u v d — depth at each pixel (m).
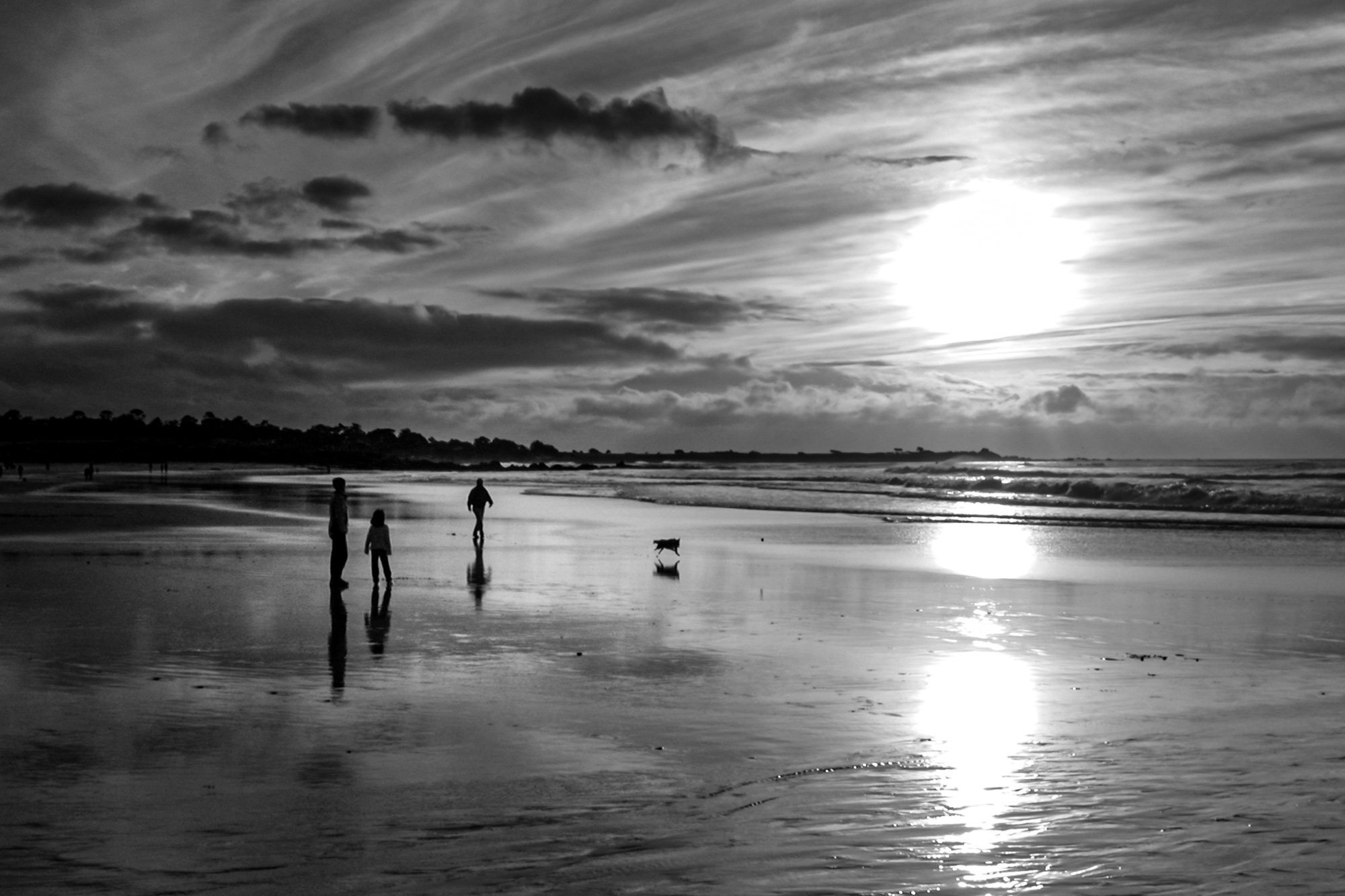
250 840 6.45
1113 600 18.45
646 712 9.88
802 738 8.98
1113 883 5.74
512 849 6.33
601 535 34.81
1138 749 8.66
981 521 41.56
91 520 37.59
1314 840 6.42
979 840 6.47
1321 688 11.12
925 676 11.64
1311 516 41.75
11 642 13.23
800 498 63.31
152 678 11.23
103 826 6.69
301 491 72.31
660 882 5.80
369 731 9.10
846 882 5.79
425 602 17.64
